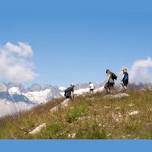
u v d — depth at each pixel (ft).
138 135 89.20
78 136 93.76
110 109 112.16
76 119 106.52
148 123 95.09
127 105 114.62
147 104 112.98
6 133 108.58
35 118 118.01
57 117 110.63
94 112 110.22
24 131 107.65
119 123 97.66
